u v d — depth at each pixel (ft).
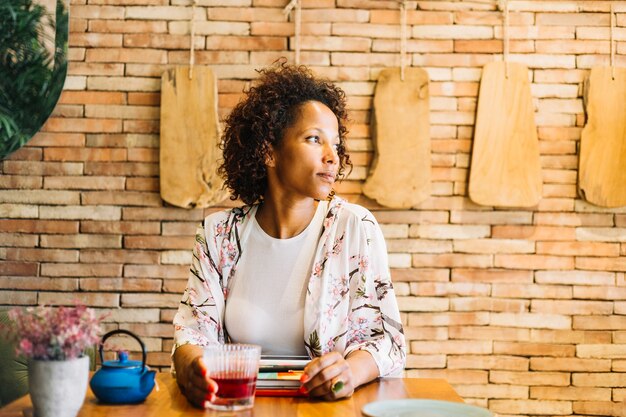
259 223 5.90
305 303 5.61
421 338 10.04
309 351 5.61
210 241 5.85
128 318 10.07
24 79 10.04
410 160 9.97
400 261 10.07
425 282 10.07
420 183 9.94
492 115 10.05
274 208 5.79
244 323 5.70
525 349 10.04
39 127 10.05
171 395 5.09
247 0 10.25
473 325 10.05
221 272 5.84
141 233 10.13
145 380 4.87
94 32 10.25
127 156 10.18
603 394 10.02
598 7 10.27
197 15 10.25
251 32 10.25
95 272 10.10
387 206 9.94
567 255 10.11
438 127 10.19
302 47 10.23
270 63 10.23
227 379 4.65
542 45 10.25
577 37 10.27
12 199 10.12
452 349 10.03
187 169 9.96
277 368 5.19
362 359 5.32
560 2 10.29
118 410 4.67
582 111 10.21
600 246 10.12
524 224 10.13
